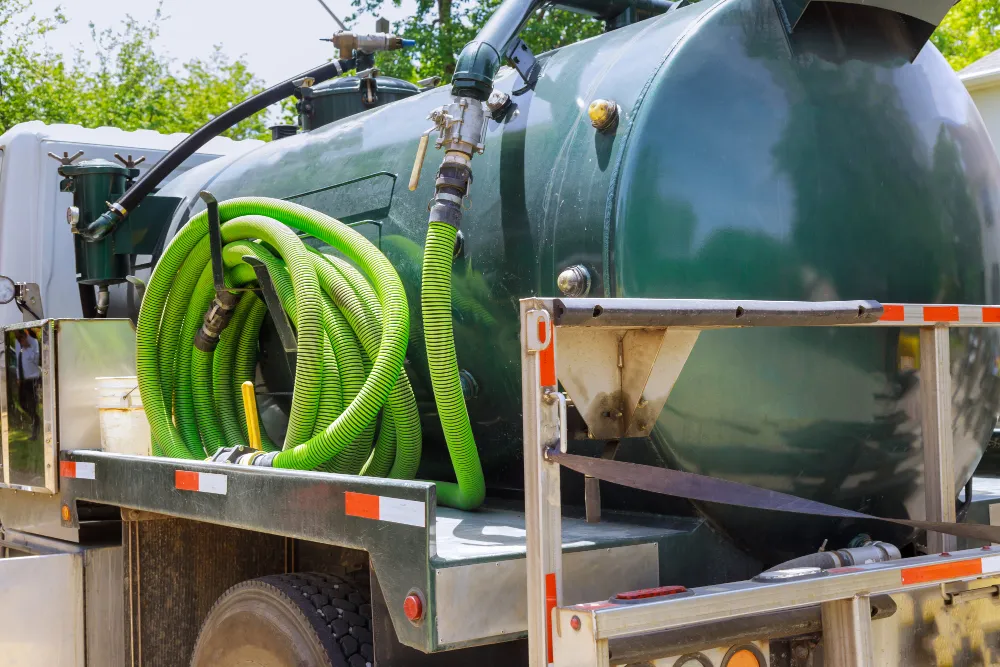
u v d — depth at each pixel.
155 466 2.92
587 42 2.91
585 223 2.54
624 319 1.87
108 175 4.39
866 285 2.62
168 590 3.11
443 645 1.94
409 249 3.14
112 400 3.46
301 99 4.48
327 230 3.11
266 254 3.19
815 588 2.03
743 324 2.03
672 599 1.86
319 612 2.45
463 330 2.94
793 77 2.62
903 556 2.89
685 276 2.45
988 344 2.89
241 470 2.53
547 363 1.84
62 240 5.20
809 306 2.11
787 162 2.55
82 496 3.33
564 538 2.28
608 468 1.90
